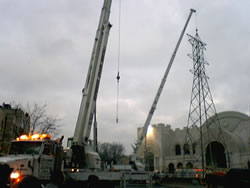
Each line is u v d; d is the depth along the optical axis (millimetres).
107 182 13625
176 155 57750
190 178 30344
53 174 12469
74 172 13500
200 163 47906
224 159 50438
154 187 26469
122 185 13234
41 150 11555
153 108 26422
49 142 12180
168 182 32531
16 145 11812
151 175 13922
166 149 59406
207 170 30375
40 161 11312
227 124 50938
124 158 98250
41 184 11406
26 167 10602
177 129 60594
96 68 16312
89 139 16000
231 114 51219
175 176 35406
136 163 21672
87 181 13383
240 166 42969
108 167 19719
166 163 57156
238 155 43781
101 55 16656
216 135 47094
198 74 40031
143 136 24328
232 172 13789
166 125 61469
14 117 35438
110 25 17922
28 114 33906
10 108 39062
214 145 50906
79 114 15445
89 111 15414
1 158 10523
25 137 12312
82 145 14867
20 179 9906
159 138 59938
